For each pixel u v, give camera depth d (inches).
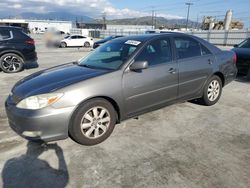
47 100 109.3
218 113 170.2
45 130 109.8
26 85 125.4
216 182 94.8
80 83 116.2
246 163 107.7
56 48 886.4
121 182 95.5
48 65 408.8
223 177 97.8
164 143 126.5
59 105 110.2
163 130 142.1
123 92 127.3
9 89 240.1
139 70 133.2
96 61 149.7
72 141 128.1
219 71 180.5
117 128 144.5
